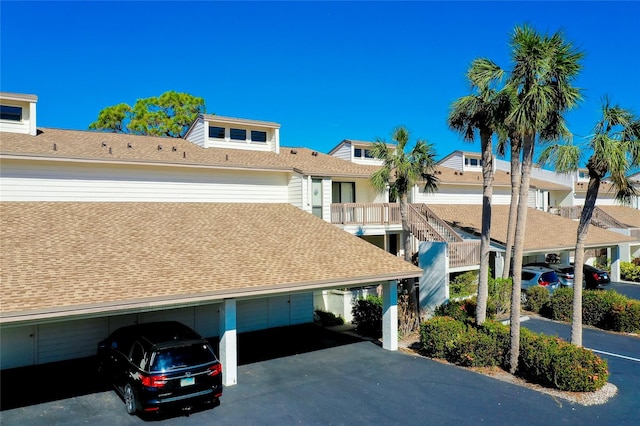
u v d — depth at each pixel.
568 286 23.39
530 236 24.61
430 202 28.77
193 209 17.88
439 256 19.42
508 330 13.09
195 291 10.62
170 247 13.45
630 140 11.99
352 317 18.83
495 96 13.49
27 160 15.59
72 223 14.27
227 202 19.69
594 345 15.58
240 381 11.85
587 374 10.91
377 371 12.62
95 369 12.77
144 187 17.91
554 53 11.89
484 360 12.84
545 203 36.16
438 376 12.19
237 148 23.02
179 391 9.30
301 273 12.83
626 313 17.34
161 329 10.98
